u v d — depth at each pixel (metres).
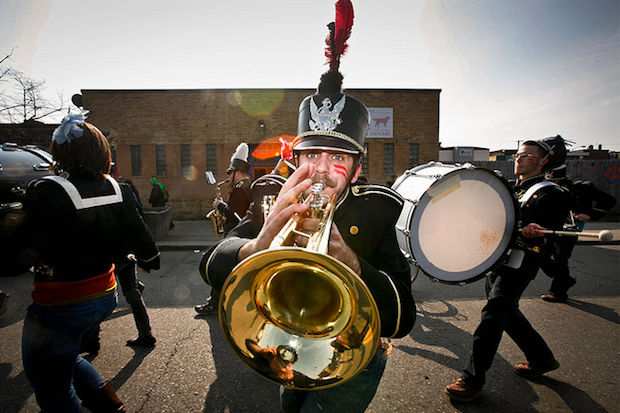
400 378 2.67
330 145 1.19
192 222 11.98
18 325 3.53
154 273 5.64
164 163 12.93
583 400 2.41
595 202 4.42
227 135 12.76
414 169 3.12
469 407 2.33
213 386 2.56
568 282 4.25
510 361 2.91
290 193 1.02
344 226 1.28
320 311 1.16
